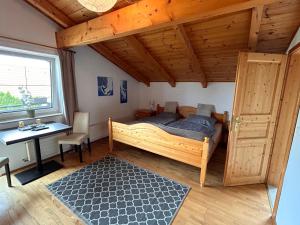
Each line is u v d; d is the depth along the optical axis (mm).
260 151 2500
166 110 4953
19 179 2551
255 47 2572
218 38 2777
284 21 2164
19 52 2820
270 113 2375
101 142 4191
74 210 1988
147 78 5215
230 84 4098
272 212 1946
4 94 2770
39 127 2729
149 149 3021
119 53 4117
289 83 2258
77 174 2744
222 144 4176
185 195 2283
